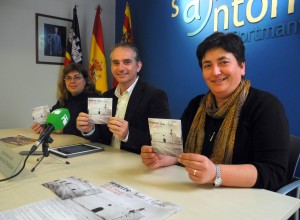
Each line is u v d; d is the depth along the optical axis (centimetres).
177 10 290
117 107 185
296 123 207
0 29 280
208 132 128
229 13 244
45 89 316
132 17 343
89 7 345
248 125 115
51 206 75
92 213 71
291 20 204
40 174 104
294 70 205
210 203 79
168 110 175
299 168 193
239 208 76
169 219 69
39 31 305
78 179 98
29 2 296
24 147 151
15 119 298
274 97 116
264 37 221
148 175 104
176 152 99
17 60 293
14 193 85
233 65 114
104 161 124
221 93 121
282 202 80
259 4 223
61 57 325
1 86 286
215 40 112
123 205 76
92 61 337
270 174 94
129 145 152
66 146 153
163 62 311
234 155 116
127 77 177
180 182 96
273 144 103
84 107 216
